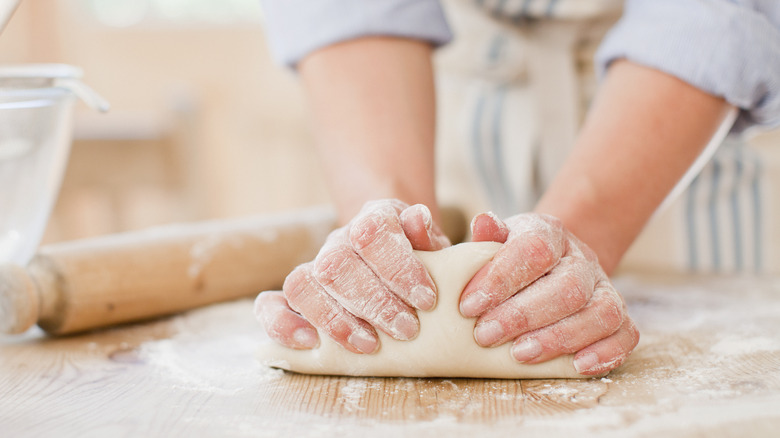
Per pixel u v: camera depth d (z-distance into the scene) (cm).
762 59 67
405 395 57
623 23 74
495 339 58
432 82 81
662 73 69
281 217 99
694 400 53
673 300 87
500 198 119
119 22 308
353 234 57
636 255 112
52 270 75
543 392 57
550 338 58
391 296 58
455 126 120
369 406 55
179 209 178
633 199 68
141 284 79
